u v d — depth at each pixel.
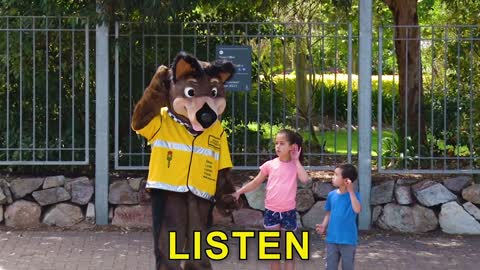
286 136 6.07
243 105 8.46
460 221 7.94
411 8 9.56
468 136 8.80
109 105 8.23
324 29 8.21
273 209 6.10
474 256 7.18
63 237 7.66
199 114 5.43
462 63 9.20
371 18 7.86
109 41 7.99
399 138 8.88
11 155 8.18
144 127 5.59
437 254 7.25
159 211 5.64
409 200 7.98
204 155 5.64
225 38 8.29
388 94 11.64
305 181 6.08
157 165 5.61
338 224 5.78
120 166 8.07
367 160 7.93
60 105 8.00
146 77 8.28
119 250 7.24
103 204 7.97
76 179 8.04
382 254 7.22
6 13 8.12
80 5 8.20
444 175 8.30
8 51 7.93
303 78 8.85
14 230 7.89
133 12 7.95
